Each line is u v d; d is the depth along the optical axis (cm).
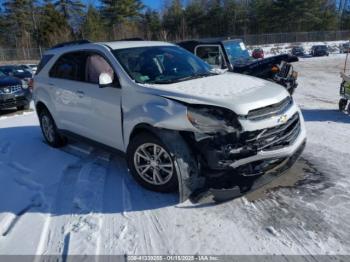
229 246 286
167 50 469
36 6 5631
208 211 338
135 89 377
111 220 332
